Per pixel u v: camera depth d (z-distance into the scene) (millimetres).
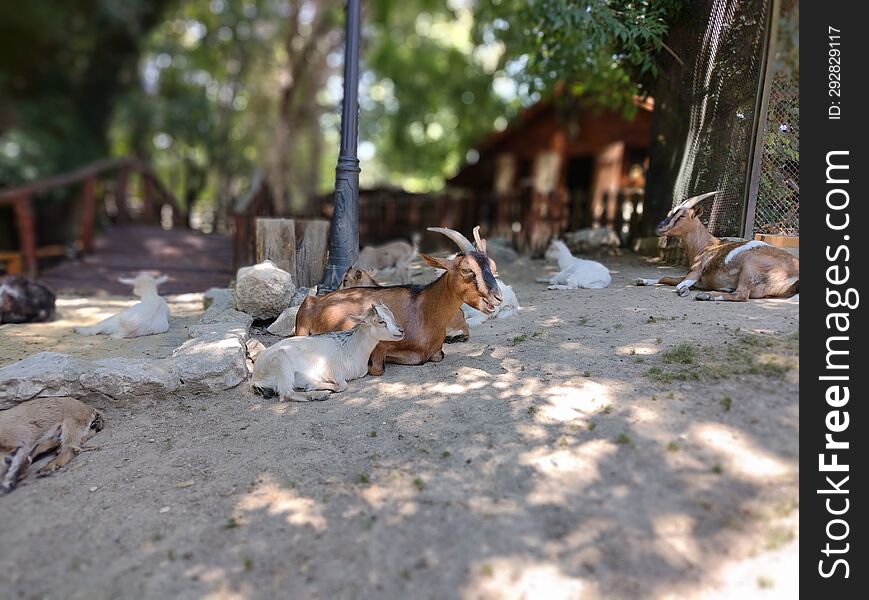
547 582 2947
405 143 26266
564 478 3498
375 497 3508
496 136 17844
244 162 25281
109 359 4902
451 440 3934
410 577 3010
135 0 19125
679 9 8086
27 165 16766
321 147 29016
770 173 6762
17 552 3273
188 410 4648
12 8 18125
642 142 15016
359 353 4770
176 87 23703
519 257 10742
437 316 4949
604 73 9859
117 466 4004
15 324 7074
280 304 6238
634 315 5605
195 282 10289
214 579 3074
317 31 21172
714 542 3096
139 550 3283
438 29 26203
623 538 3127
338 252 6867
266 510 3496
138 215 17156
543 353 4973
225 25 22500
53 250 12211
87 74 20062
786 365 4176
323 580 3025
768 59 6305
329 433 4148
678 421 3795
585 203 11766
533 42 9750
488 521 3270
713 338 4766
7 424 4004
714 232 7211
